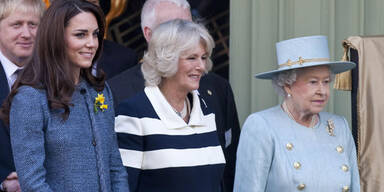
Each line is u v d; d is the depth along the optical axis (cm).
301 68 1120
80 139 895
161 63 1027
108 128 955
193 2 1736
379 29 1659
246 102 1725
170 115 1045
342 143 1155
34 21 1179
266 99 1700
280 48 1146
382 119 1259
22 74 894
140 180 1033
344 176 1120
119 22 1753
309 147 1123
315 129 1152
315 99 1117
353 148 1179
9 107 887
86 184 891
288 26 1677
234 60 1723
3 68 1179
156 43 1033
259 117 1143
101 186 907
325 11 1664
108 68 1452
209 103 1302
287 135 1123
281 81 1148
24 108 859
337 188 1110
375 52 1269
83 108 920
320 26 1664
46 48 884
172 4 1355
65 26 891
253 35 1698
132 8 1750
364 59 1270
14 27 1166
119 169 969
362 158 1262
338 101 1666
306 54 1116
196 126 1073
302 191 1096
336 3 1670
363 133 1263
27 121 855
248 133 1138
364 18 1667
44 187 848
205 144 1067
